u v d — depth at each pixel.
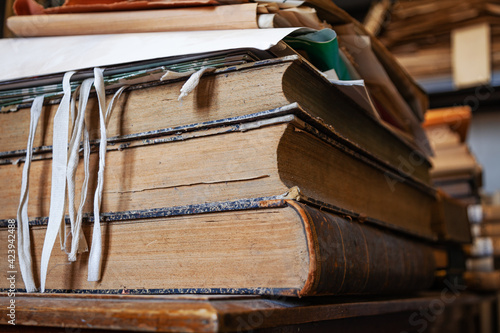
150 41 0.53
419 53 1.39
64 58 0.55
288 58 0.47
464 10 1.25
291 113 0.47
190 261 0.49
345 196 0.58
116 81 0.52
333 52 0.55
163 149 0.51
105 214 0.52
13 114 0.58
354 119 0.61
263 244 0.46
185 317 0.39
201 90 0.50
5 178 0.57
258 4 0.52
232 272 0.47
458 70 1.30
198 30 0.54
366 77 0.67
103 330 0.43
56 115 0.53
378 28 1.28
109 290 0.51
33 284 0.54
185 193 0.50
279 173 0.47
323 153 0.54
